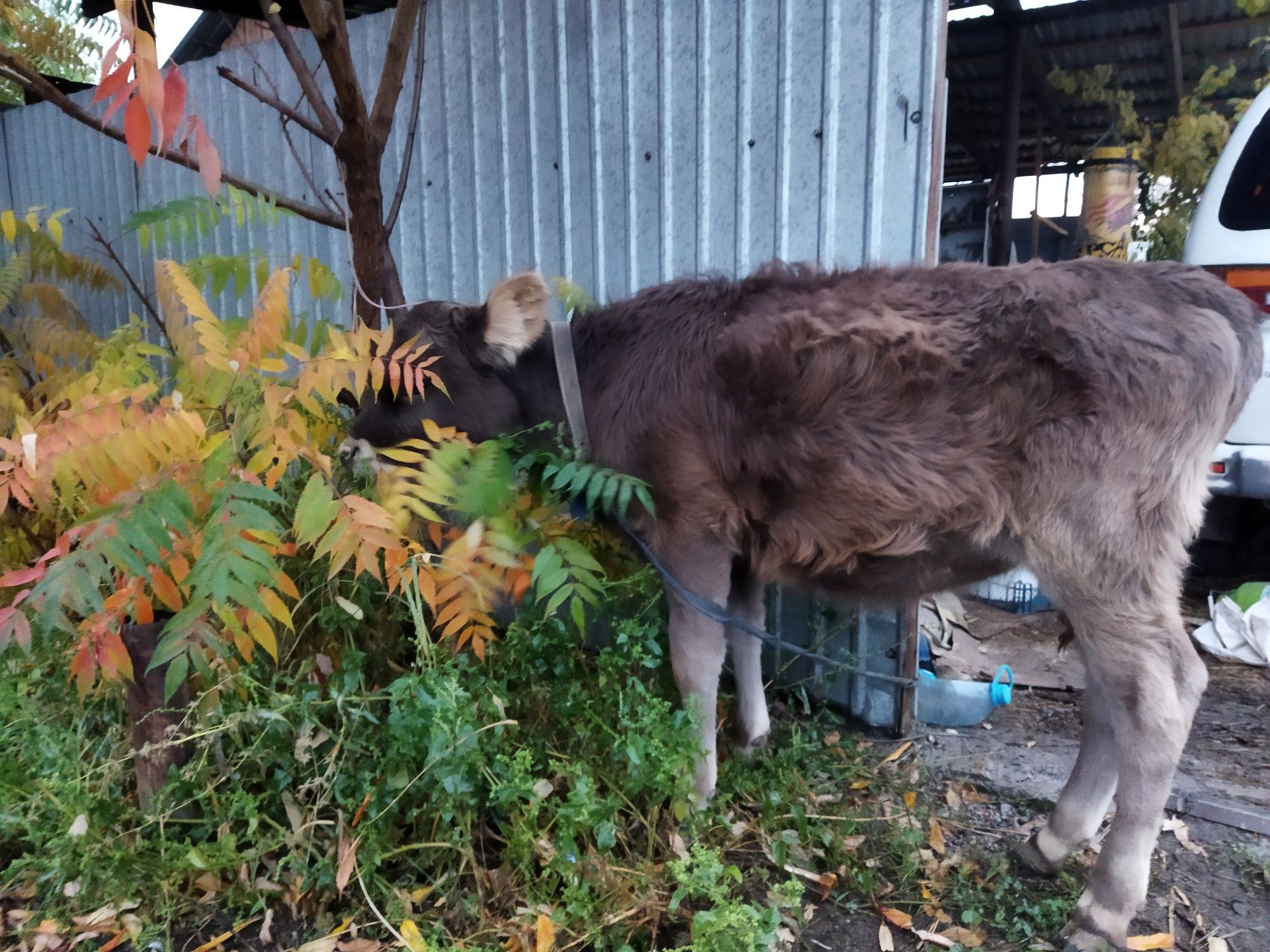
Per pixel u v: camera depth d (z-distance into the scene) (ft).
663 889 7.04
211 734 7.20
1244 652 12.28
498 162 12.79
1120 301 6.64
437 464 6.76
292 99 14.69
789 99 10.09
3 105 21.27
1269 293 11.82
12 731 8.20
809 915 7.27
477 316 7.95
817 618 10.77
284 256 14.71
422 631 7.52
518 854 6.98
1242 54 24.06
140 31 3.79
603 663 8.32
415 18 8.58
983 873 7.98
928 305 6.98
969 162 33.71
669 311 7.92
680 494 7.54
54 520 9.53
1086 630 6.79
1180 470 6.49
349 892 7.11
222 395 7.27
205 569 5.49
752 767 9.25
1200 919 7.28
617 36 11.23
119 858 6.88
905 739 10.45
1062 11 19.54
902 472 6.83
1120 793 6.79
